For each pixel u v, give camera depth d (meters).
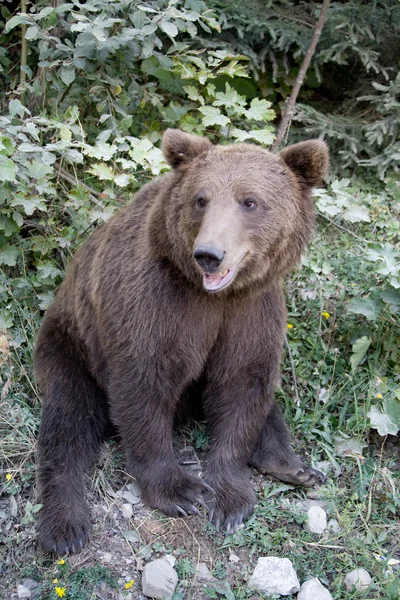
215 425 3.93
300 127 6.11
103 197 4.91
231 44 5.77
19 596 3.34
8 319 4.54
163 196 3.57
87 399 4.09
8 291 4.58
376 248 4.45
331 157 5.96
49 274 4.71
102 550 3.53
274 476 3.98
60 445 3.89
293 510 3.73
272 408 4.16
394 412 4.11
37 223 4.98
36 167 4.49
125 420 3.70
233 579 3.42
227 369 3.79
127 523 3.64
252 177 3.36
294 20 5.83
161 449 3.73
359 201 5.60
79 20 4.82
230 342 3.73
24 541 3.58
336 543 3.59
